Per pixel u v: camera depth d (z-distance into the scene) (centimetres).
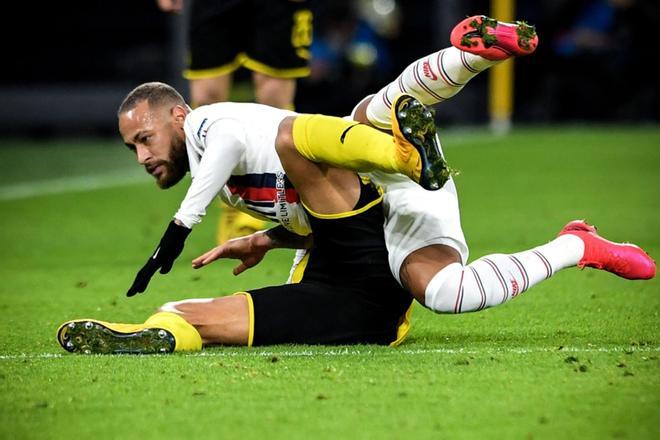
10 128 5966
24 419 1178
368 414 1174
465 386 1273
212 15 2600
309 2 2666
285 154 1462
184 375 1334
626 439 1095
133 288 1456
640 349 1480
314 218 1496
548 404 1202
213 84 2650
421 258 1452
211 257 1581
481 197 3516
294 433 1119
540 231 2802
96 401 1238
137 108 1531
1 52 6353
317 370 1352
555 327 1667
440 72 1501
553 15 5662
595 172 4088
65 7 6350
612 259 1492
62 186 4038
